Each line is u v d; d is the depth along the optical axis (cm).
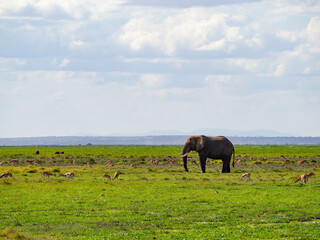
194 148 15850
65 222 6581
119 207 7756
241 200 8469
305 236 5697
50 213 7281
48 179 12444
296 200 8475
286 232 5894
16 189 10119
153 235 5791
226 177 13375
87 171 15825
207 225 6391
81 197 8912
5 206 7869
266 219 6775
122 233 5853
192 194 9331
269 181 11975
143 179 12625
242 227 6231
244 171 15888
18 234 5350
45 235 5684
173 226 6347
